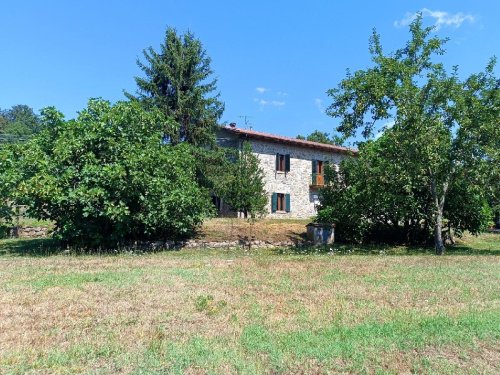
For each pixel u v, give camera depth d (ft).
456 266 38.11
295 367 14.58
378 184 58.75
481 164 50.96
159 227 55.57
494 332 18.38
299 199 106.42
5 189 46.03
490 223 66.08
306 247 61.46
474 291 26.84
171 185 52.39
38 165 45.55
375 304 23.07
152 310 21.07
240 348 16.08
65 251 47.57
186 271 33.01
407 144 51.29
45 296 23.72
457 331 18.43
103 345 16.02
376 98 52.39
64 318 19.54
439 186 57.16
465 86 53.21
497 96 50.90
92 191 44.57
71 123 49.29
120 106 51.26
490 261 42.39
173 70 86.38
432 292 26.43
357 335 17.70
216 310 21.06
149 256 45.44
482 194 53.88
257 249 58.34
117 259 40.83
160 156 50.75
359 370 14.44
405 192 61.46
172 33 88.48
